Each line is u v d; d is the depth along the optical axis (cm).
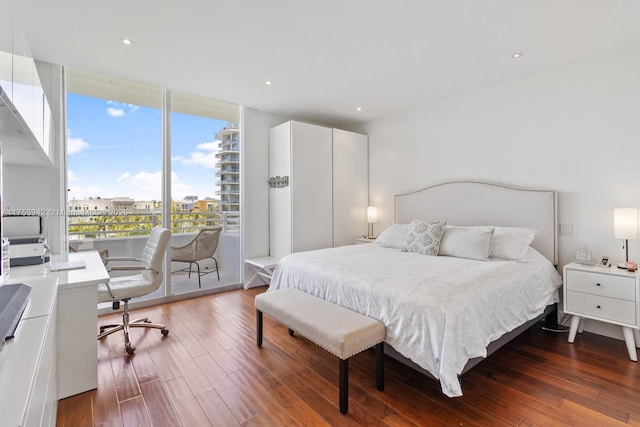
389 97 386
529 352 246
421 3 205
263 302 245
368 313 213
